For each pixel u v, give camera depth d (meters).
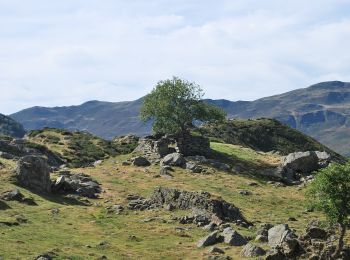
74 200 66.38
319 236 43.75
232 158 107.88
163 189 66.44
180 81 113.25
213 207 59.19
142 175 87.06
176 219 57.31
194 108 111.38
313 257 39.44
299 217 64.25
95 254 39.84
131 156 107.12
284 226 46.78
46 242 42.50
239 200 72.88
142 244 45.94
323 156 104.25
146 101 114.19
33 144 113.69
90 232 49.34
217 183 83.06
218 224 54.91
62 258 37.19
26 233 44.88
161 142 103.88
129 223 54.97
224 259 40.59
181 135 109.62
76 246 42.44
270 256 39.38
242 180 87.69
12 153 99.56
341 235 39.41
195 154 107.75
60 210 58.66
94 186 73.81
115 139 145.00
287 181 92.00
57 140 132.12
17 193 60.53
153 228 52.94
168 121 110.31
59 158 112.50
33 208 57.56
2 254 36.41
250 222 58.50
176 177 85.81
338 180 39.75
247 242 46.81
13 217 50.62
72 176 79.62
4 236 42.41
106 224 53.81
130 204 64.38
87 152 123.19
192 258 41.25
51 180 73.62
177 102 111.69
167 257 41.34
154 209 63.00
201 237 49.69
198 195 62.12
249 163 103.81
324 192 40.59
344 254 39.66
